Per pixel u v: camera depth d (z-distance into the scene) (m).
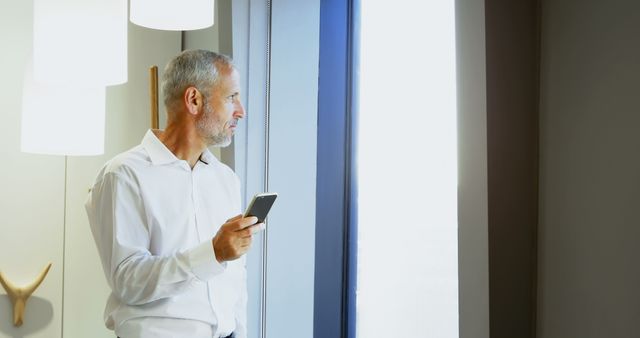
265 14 3.31
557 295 2.11
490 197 2.09
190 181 2.56
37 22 2.91
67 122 3.25
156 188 2.48
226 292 2.59
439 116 2.91
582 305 2.04
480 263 2.13
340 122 3.29
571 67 2.04
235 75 2.54
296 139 3.34
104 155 4.00
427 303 2.97
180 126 2.54
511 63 2.10
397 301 3.09
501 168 2.11
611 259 1.95
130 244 2.42
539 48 2.13
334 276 3.31
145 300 2.37
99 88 3.34
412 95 3.02
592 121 1.99
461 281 2.19
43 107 3.25
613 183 1.94
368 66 3.21
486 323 2.12
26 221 3.88
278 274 3.35
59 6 2.87
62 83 2.93
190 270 2.32
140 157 2.50
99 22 2.90
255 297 3.37
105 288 4.02
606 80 1.95
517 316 2.15
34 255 3.89
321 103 3.33
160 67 4.09
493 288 2.11
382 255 3.15
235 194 2.71
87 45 2.88
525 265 2.16
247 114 3.31
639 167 1.87
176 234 2.51
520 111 2.12
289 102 3.33
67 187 3.93
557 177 2.10
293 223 3.36
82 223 3.96
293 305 3.38
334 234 3.31
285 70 3.32
